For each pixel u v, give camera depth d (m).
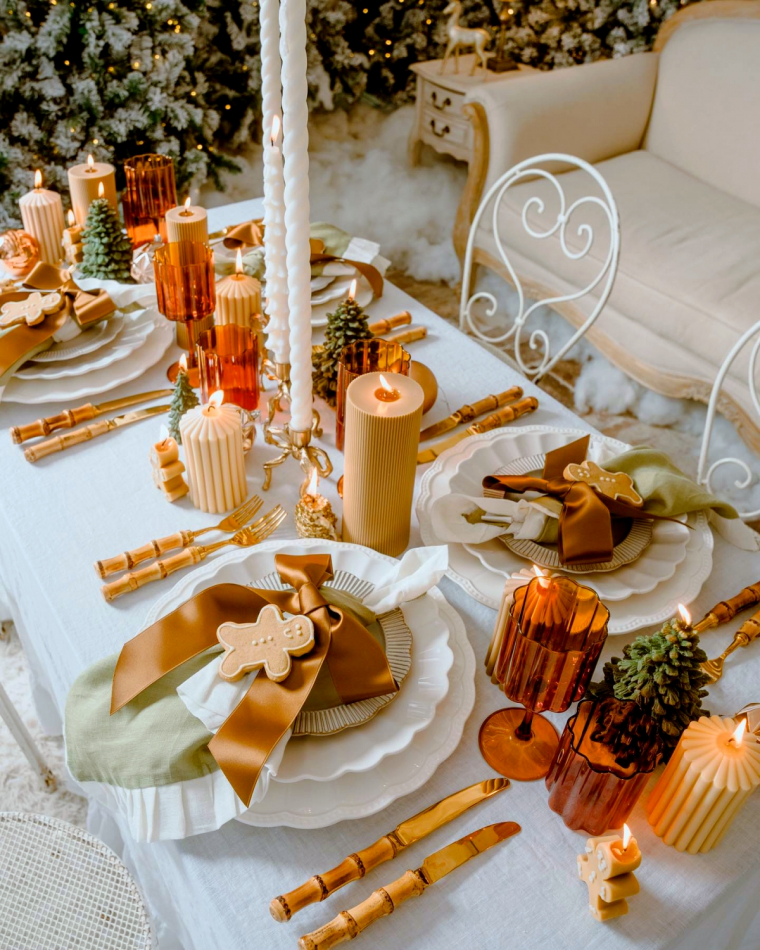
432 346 1.19
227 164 2.77
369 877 0.60
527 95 2.24
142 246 1.28
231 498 0.89
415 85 3.39
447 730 0.68
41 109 2.31
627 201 2.22
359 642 0.66
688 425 2.17
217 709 0.62
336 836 0.63
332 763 0.63
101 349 1.07
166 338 1.12
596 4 2.89
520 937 0.58
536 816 0.65
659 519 0.86
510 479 0.84
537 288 2.29
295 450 0.91
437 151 3.08
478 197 2.38
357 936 0.57
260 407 1.05
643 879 0.61
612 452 0.95
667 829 0.63
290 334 0.82
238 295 1.05
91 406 1.00
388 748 0.63
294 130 0.68
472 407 1.05
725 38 2.25
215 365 0.93
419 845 0.62
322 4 2.86
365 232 2.92
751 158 2.23
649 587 0.79
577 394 2.27
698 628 0.79
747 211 2.21
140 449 0.97
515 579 0.68
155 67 2.38
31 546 0.84
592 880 0.59
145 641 0.68
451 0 2.76
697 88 2.33
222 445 0.84
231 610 0.69
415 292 2.69
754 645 0.79
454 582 0.82
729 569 0.87
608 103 2.38
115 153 2.52
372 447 0.75
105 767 0.63
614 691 0.61
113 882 0.75
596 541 0.79
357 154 3.25
